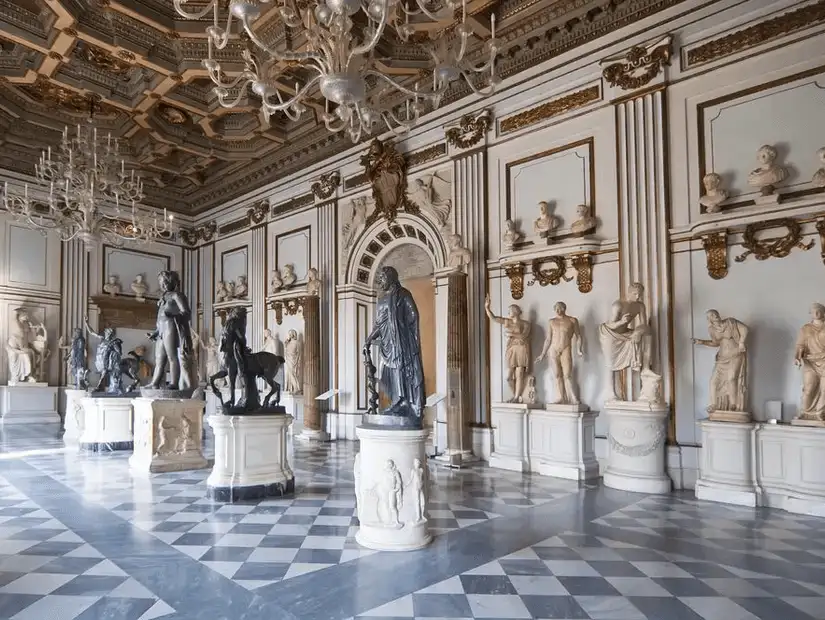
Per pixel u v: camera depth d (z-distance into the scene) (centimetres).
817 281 648
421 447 503
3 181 1448
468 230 1016
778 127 693
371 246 1238
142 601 373
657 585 402
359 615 352
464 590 392
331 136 1287
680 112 772
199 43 970
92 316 1605
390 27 917
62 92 1196
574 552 474
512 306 908
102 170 1117
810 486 600
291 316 1396
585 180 869
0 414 1413
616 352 755
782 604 369
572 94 890
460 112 1051
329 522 566
